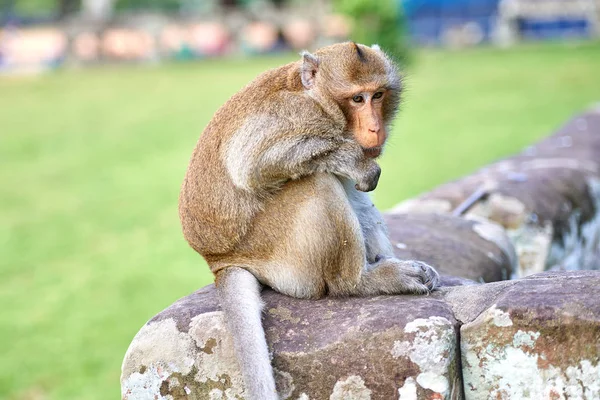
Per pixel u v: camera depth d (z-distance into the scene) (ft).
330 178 14.65
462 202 23.50
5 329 30.30
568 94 83.61
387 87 15.23
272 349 12.95
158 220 45.52
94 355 27.73
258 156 14.52
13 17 175.63
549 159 29.50
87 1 180.96
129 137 74.43
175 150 66.49
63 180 57.77
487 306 12.79
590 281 12.63
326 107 14.90
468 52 142.10
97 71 143.13
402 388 12.39
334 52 15.16
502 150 57.36
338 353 12.66
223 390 13.14
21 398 24.76
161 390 13.39
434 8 169.48
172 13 173.99
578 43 145.38
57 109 96.78
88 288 34.47
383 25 105.40
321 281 14.49
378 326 12.69
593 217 26.58
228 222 14.92
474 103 82.07
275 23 162.71
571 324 11.87
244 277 14.46
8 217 47.83
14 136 79.00
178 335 13.38
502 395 12.42
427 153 58.08
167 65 147.13
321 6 166.50
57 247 41.14
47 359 27.63
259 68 131.03
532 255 22.75
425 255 18.25
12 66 159.43
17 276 36.76
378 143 14.88
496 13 168.14
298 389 12.82
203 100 96.58
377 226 16.53
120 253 39.58
